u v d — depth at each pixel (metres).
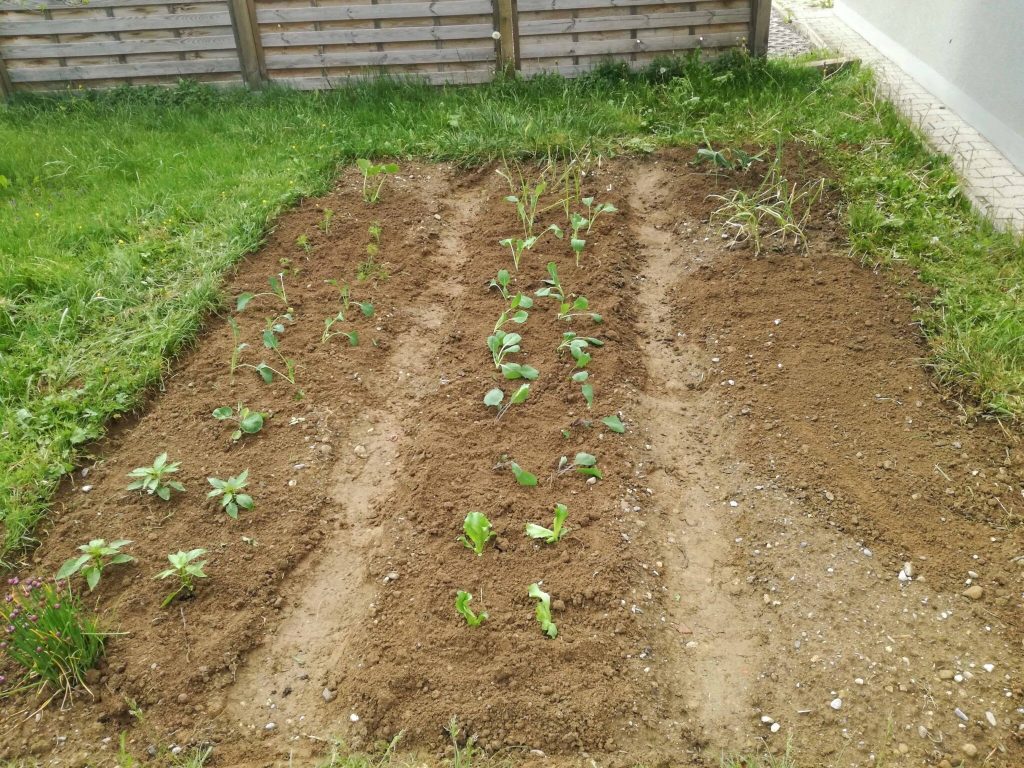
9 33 6.88
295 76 6.96
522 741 2.51
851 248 4.64
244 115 6.45
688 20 6.52
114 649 2.79
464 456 3.49
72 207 5.29
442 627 2.81
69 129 6.39
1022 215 4.90
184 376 3.97
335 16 6.60
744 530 3.25
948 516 3.24
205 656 2.77
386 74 6.85
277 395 3.88
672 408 3.87
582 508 3.25
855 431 3.61
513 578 2.98
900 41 7.46
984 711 2.59
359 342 4.21
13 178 5.69
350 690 2.67
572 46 6.64
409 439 3.69
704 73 6.45
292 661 2.82
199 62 6.95
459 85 6.80
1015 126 5.55
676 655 2.82
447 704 2.59
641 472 3.49
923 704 2.62
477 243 4.98
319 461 3.56
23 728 2.58
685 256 4.84
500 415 3.70
